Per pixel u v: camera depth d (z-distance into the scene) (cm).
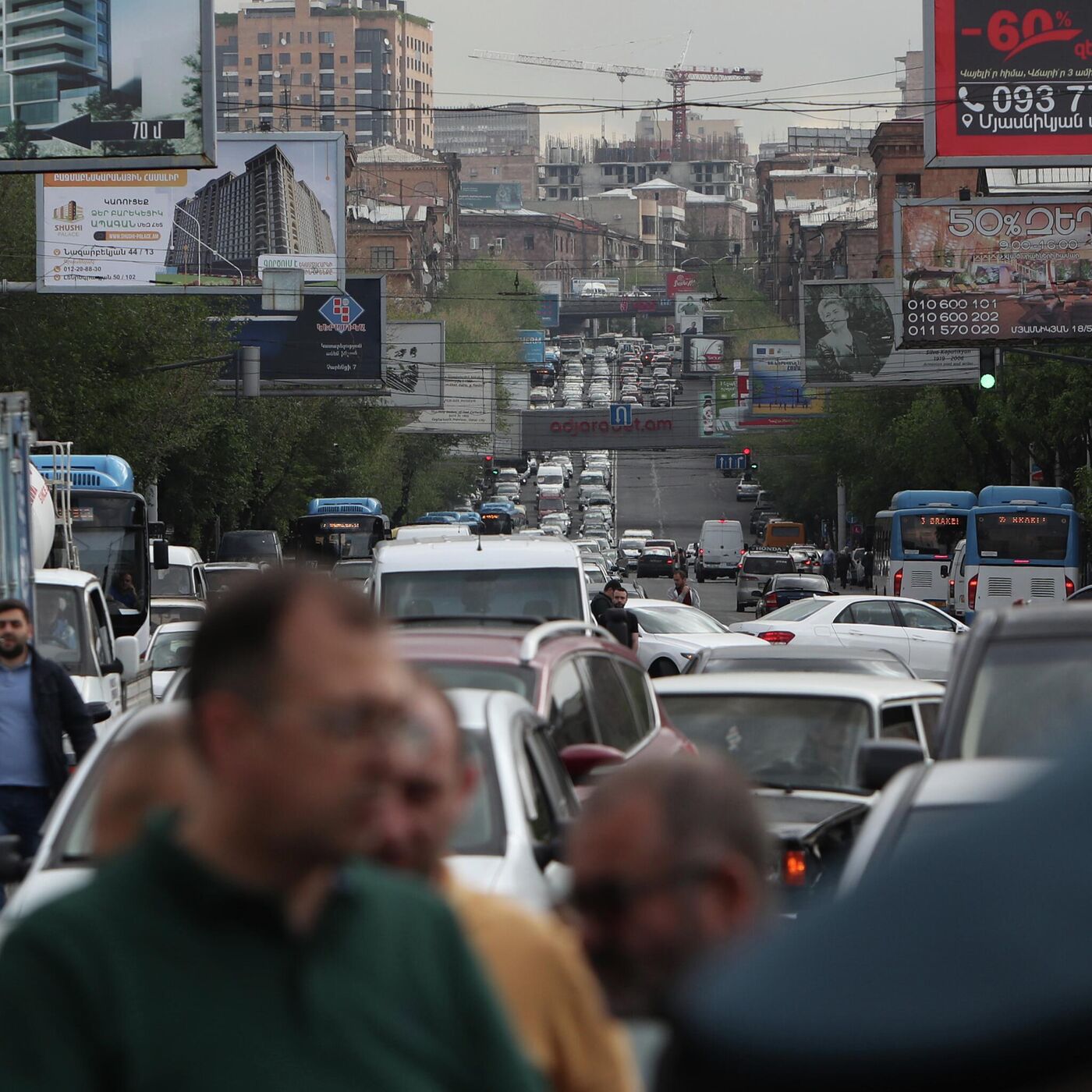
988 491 14388
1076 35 10994
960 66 11044
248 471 17388
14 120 7575
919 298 12800
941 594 15588
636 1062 812
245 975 557
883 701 2961
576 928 780
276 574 607
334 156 12644
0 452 4369
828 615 8369
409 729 600
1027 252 12738
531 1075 604
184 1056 543
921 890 406
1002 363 16012
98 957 549
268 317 16412
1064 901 390
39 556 5747
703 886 740
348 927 588
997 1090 369
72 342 11112
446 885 855
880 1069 374
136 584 7925
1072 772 414
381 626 612
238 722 579
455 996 600
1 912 2366
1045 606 2153
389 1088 564
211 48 7469
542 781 2055
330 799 572
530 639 2531
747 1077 388
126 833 1181
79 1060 539
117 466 8188
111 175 11006
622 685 2814
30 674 2892
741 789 764
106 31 7519
